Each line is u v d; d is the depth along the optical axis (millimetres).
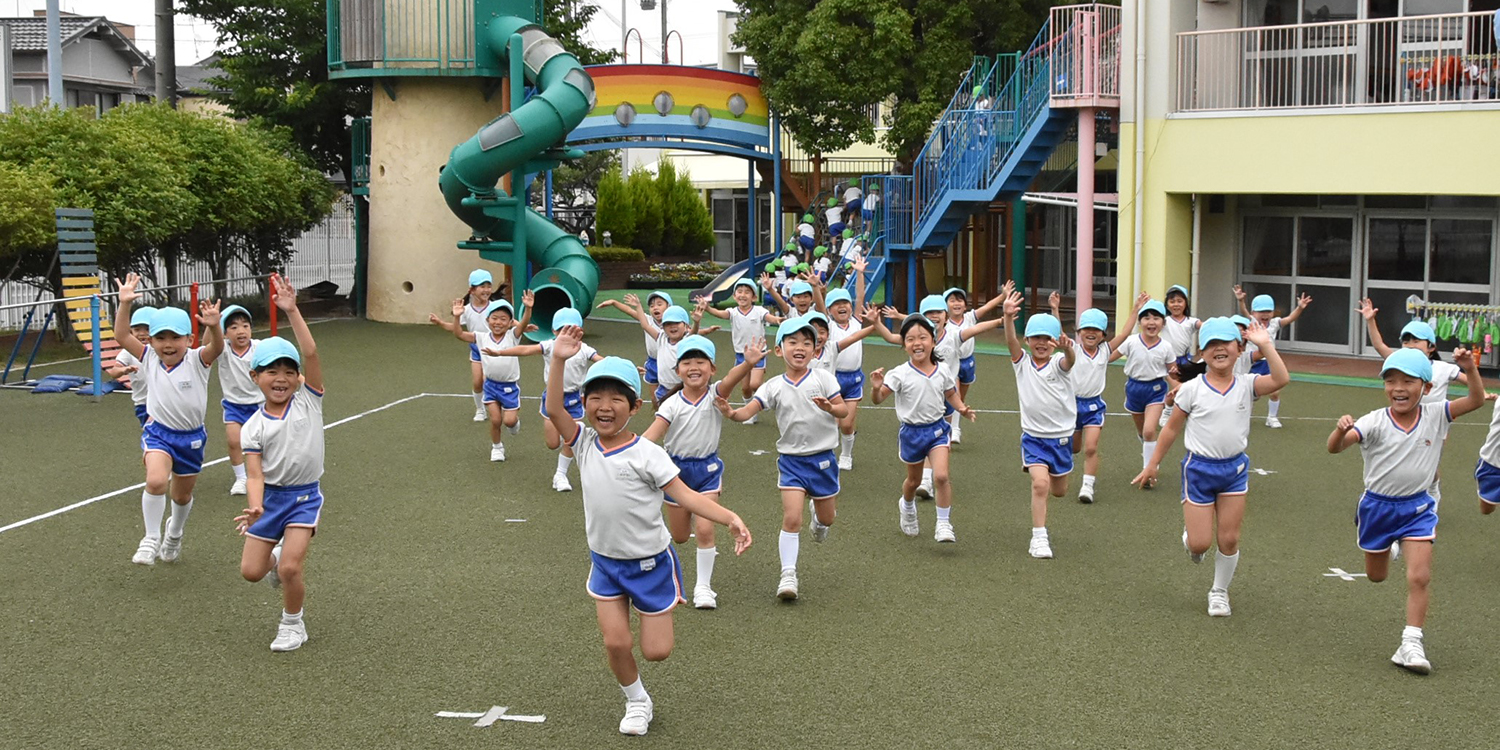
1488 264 18438
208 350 8703
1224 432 7676
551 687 6605
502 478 11500
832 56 24688
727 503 10695
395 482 11312
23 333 16422
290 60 27609
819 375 8148
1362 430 7066
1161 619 7703
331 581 8414
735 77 26297
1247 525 9953
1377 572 7453
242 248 26391
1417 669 6777
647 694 6332
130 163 20641
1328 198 19766
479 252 23312
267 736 5977
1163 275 19516
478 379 14078
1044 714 6254
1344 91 17953
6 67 33469
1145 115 19406
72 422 14055
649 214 38750
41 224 19047
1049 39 20719
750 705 6371
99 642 7227
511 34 23234
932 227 22812
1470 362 6801
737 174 42281
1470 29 17703
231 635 7355
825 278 23188
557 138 22047
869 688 6594
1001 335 22500
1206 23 19328
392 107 24844
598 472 5930
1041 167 22062
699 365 7922
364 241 26781
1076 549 9266
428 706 6348
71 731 6031
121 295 9398
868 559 9008
